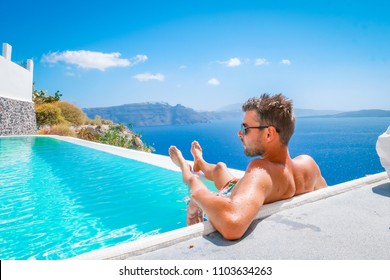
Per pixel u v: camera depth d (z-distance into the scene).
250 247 1.48
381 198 2.25
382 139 2.46
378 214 1.92
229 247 1.49
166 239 1.51
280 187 1.92
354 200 2.21
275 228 1.70
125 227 3.23
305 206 2.06
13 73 17.91
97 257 1.39
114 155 9.07
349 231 1.66
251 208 1.58
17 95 18.52
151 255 1.43
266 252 1.43
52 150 10.56
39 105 26.64
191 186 1.97
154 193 4.59
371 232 1.65
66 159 8.35
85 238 2.95
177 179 5.50
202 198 1.68
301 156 2.41
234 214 1.54
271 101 1.84
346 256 1.40
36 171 6.60
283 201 2.01
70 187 5.07
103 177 5.86
